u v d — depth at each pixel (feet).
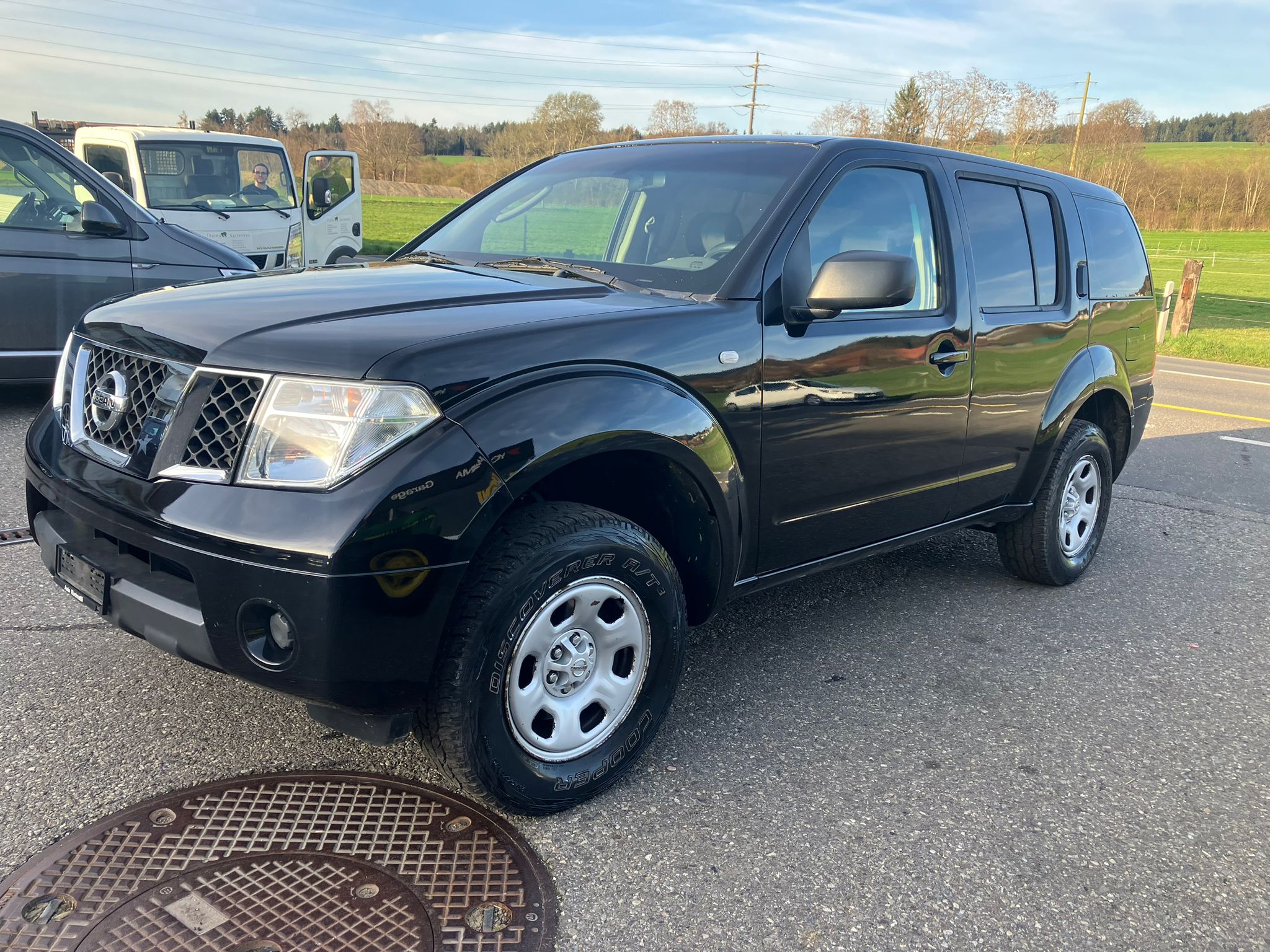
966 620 13.62
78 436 8.50
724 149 11.70
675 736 9.94
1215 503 21.07
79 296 20.71
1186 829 8.81
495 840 7.97
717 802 8.79
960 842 8.40
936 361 11.53
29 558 13.16
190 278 22.11
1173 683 11.94
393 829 8.02
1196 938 7.38
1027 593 14.92
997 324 12.61
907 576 15.47
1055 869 8.11
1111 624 13.78
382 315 7.97
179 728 9.31
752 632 12.82
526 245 11.55
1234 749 10.37
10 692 9.77
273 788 8.45
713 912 7.34
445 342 7.45
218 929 6.72
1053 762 9.86
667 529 9.54
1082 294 14.69
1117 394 15.71
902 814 8.77
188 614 7.29
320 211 37.76
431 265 10.75
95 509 7.77
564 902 7.33
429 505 7.02
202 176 36.40
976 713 10.82
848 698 11.01
